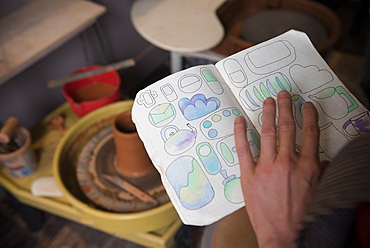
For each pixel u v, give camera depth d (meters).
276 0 1.54
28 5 1.20
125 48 1.74
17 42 1.06
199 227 1.40
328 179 0.41
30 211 1.31
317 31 1.36
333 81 0.58
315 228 0.41
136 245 1.38
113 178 1.06
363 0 1.88
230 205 0.52
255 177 0.46
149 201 1.01
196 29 1.24
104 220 0.95
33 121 1.45
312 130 0.47
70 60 1.48
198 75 0.59
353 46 2.03
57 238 1.40
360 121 0.55
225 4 1.44
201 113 0.57
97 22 1.50
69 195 0.97
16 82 1.30
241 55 0.61
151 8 1.33
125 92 1.85
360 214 0.39
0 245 1.38
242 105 0.58
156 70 2.00
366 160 0.38
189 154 0.55
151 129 0.57
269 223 0.44
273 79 0.58
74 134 1.15
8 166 1.11
